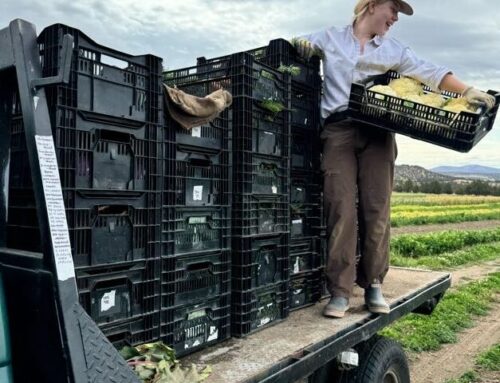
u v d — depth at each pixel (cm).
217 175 291
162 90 250
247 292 300
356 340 323
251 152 305
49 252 149
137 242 238
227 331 294
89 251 214
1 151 176
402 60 380
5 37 161
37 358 156
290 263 359
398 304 390
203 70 328
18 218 215
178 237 263
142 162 240
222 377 232
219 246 290
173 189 259
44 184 150
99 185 219
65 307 148
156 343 227
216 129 290
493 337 756
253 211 308
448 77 363
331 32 389
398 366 368
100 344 156
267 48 362
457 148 326
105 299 222
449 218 3681
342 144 366
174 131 260
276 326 323
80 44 211
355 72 373
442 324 779
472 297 988
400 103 337
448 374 599
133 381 161
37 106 153
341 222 354
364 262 369
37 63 158
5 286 165
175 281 260
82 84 212
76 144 209
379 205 365
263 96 318
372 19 375
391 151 371
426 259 1602
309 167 383
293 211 361
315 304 386
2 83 173
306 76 383
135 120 235
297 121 371
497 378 591
